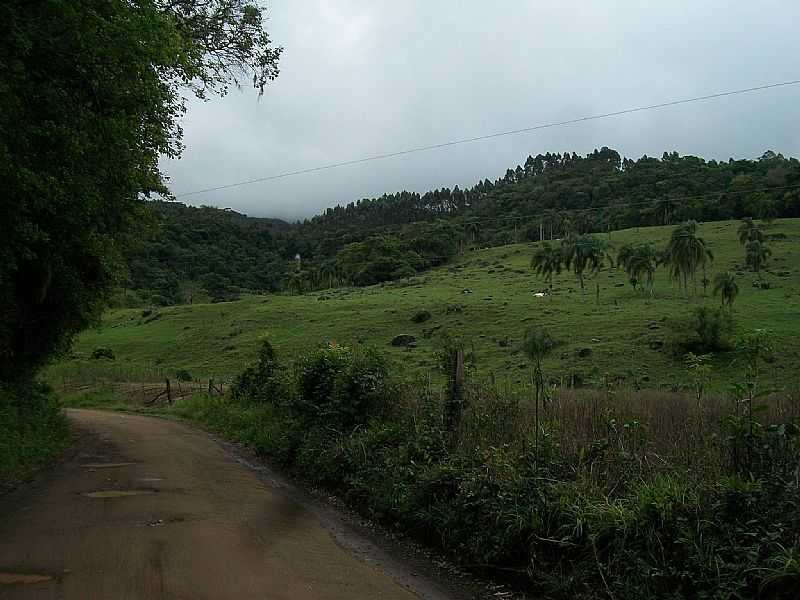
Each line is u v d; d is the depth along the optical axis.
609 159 199.00
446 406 9.08
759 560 4.44
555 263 92.31
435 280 112.50
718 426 6.70
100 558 5.82
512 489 6.39
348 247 139.88
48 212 11.33
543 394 8.72
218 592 5.04
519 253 126.81
